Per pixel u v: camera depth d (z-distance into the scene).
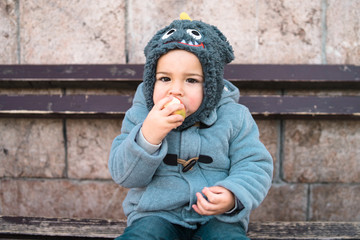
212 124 1.21
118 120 2.01
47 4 1.98
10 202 2.11
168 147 1.18
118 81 1.90
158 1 1.96
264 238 1.39
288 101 1.84
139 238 1.01
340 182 2.00
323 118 1.89
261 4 1.94
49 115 1.93
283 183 2.02
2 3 1.99
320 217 2.03
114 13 1.97
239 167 1.15
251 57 1.96
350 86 1.92
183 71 1.08
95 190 2.07
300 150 1.98
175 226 1.14
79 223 1.55
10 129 2.04
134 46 1.99
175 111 1.02
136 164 1.05
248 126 1.23
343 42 1.93
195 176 1.17
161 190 1.15
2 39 2.02
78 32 1.99
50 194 2.09
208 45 1.13
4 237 1.44
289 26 1.94
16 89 2.03
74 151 2.04
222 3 1.94
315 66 1.85
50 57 2.01
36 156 2.06
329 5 1.92
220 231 1.08
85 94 1.94
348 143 1.97
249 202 1.02
